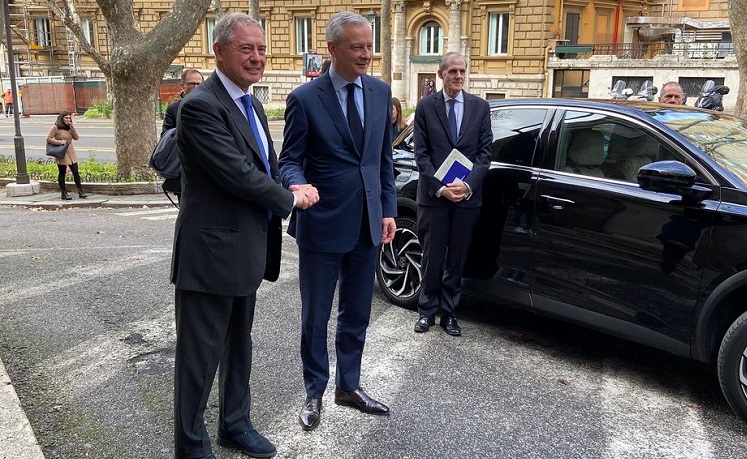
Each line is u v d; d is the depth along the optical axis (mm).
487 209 4828
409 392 4016
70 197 12312
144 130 13188
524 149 4770
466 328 5152
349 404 3787
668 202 3859
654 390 4109
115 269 6734
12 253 7480
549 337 4988
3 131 28516
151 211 11180
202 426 3059
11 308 5496
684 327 3799
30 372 4266
